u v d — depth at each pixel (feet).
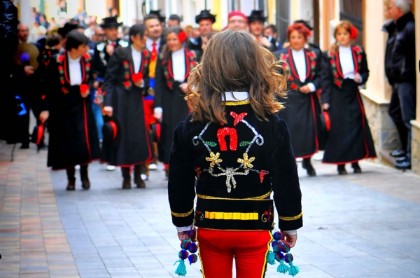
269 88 16.06
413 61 47.73
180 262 16.53
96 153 45.47
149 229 33.24
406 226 32.53
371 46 54.95
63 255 28.84
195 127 16.14
